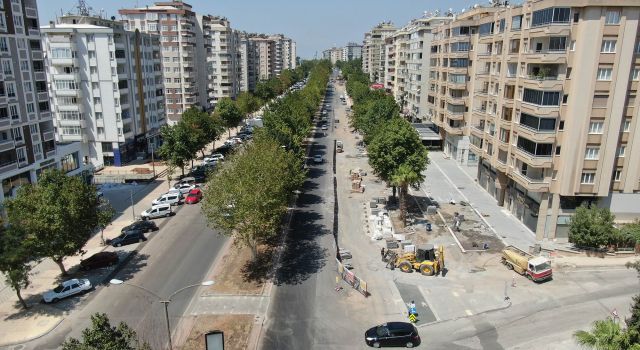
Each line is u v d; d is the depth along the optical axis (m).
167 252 51.28
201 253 50.81
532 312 38.69
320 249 50.81
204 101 153.38
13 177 59.97
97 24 98.62
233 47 181.75
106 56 87.44
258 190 43.06
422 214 62.81
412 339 34.06
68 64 87.25
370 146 63.03
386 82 186.88
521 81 55.72
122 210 67.06
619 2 44.81
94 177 82.38
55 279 45.34
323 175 85.06
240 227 44.41
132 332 25.58
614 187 51.47
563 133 49.59
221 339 29.83
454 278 44.75
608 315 37.94
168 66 133.88
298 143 77.75
